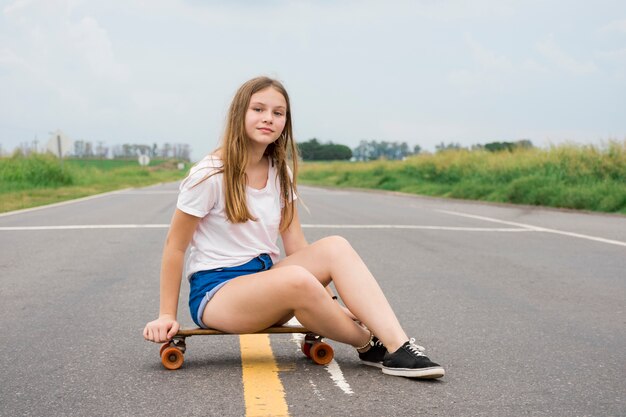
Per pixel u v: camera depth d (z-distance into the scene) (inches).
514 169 957.2
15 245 350.0
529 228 457.4
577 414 112.0
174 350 136.5
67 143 1262.3
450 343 161.2
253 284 131.3
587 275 265.9
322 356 140.5
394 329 131.0
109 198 834.8
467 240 380.8
